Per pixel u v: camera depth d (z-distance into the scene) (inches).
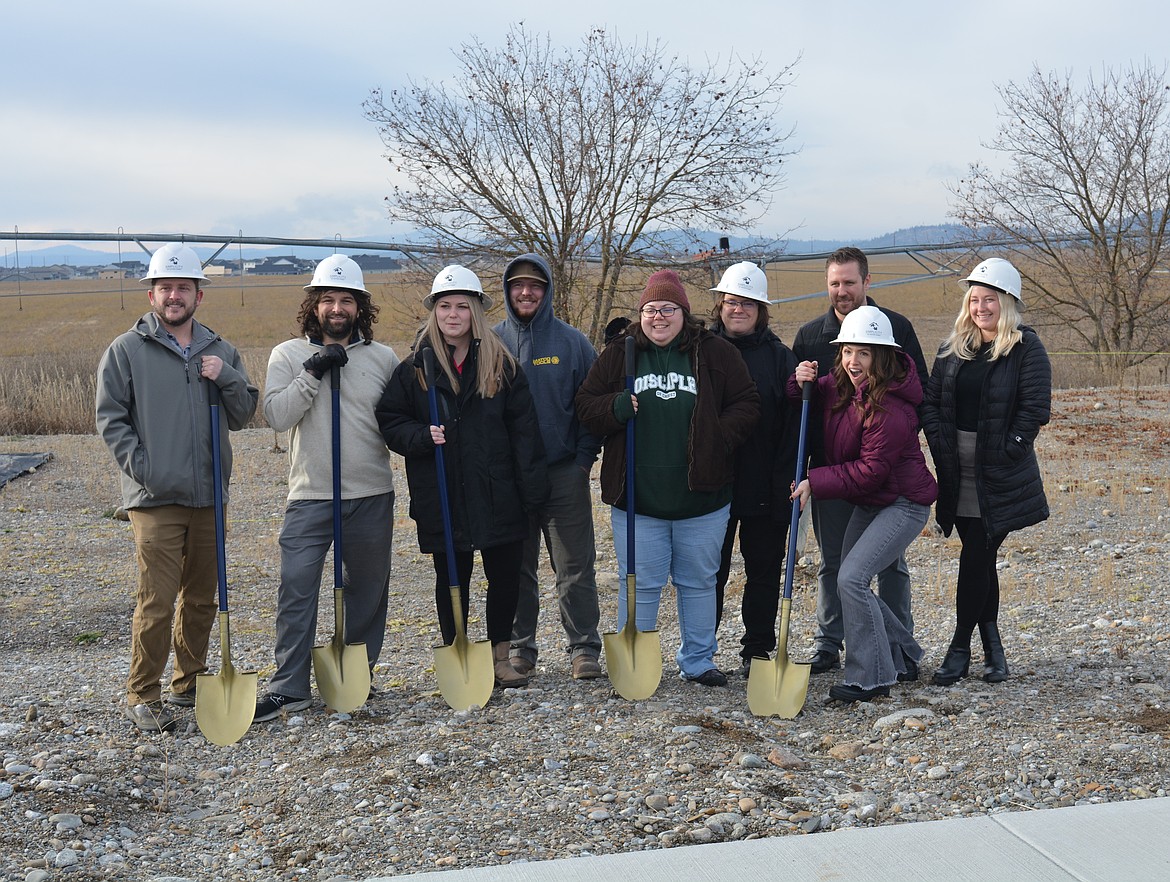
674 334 200.4
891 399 190.1
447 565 198.2
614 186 626.8
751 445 208.1
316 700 202.7
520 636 219.5
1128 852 125.6
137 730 185.3
